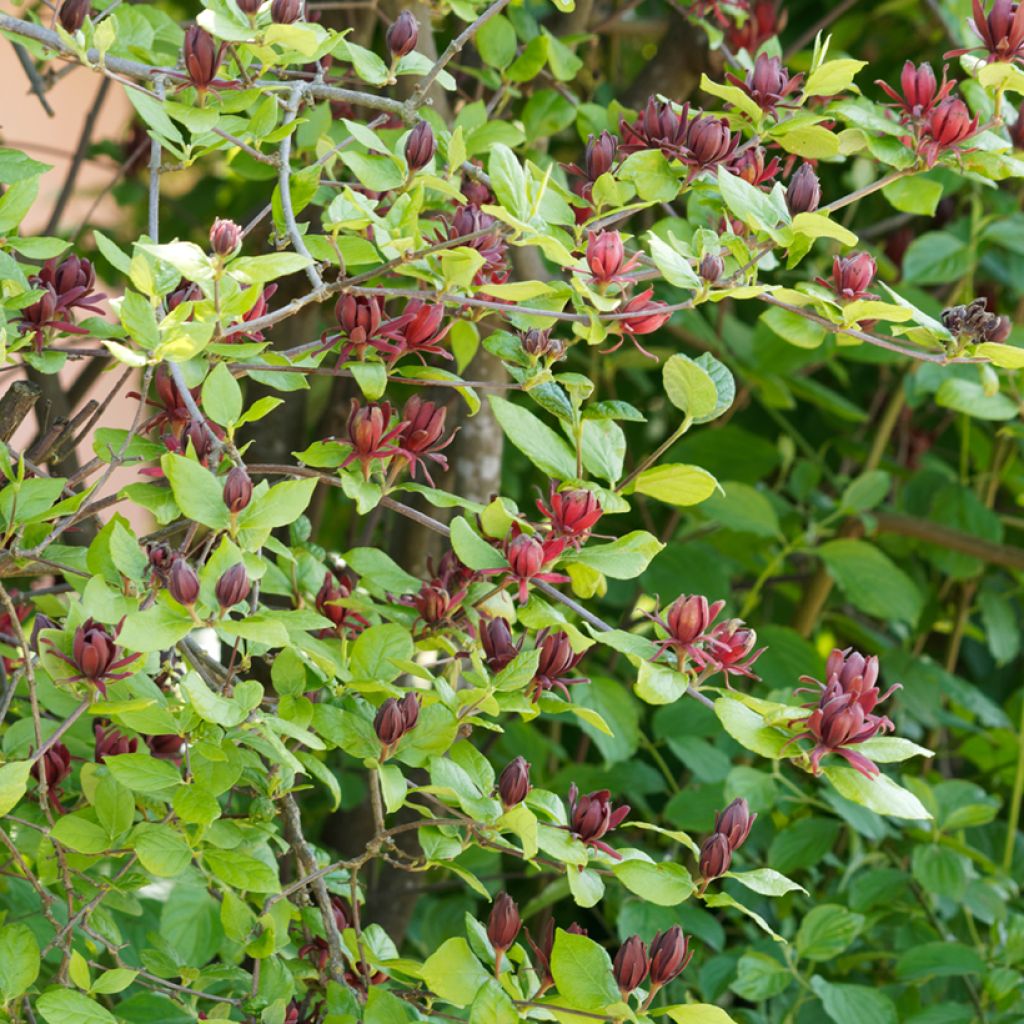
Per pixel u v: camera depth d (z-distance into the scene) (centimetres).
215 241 145
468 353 171
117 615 146
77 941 165
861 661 150
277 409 190
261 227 192
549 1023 156
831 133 159
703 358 159
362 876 195
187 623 144
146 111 151
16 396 158
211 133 155
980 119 162
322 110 175
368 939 160
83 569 154
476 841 154
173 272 150
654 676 150
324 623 149
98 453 154
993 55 157
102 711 145
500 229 154
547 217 157
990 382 175
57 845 153
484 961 160
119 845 152
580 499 152
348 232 161
